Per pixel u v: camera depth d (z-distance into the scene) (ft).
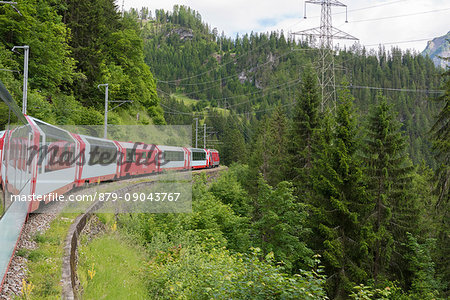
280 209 63.93
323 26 128.88
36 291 22.09
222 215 72.13
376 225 73.31
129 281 34.19
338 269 63.62
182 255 43.04
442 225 72.79
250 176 105.91
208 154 180.24
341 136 70.38
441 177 67.77
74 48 158.92
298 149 100.01
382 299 30.07
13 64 107.45
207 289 28.50
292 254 61.57
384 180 74.02
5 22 110.73
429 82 632.79
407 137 76.64
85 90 160.15
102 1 203.62
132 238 49.01
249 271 30.37
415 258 69.62
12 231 22.90
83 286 28.02
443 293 66.13
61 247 30.58
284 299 27.58
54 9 150.20
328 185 65.82
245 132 514.27
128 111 192.54
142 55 222.07
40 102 105.50
